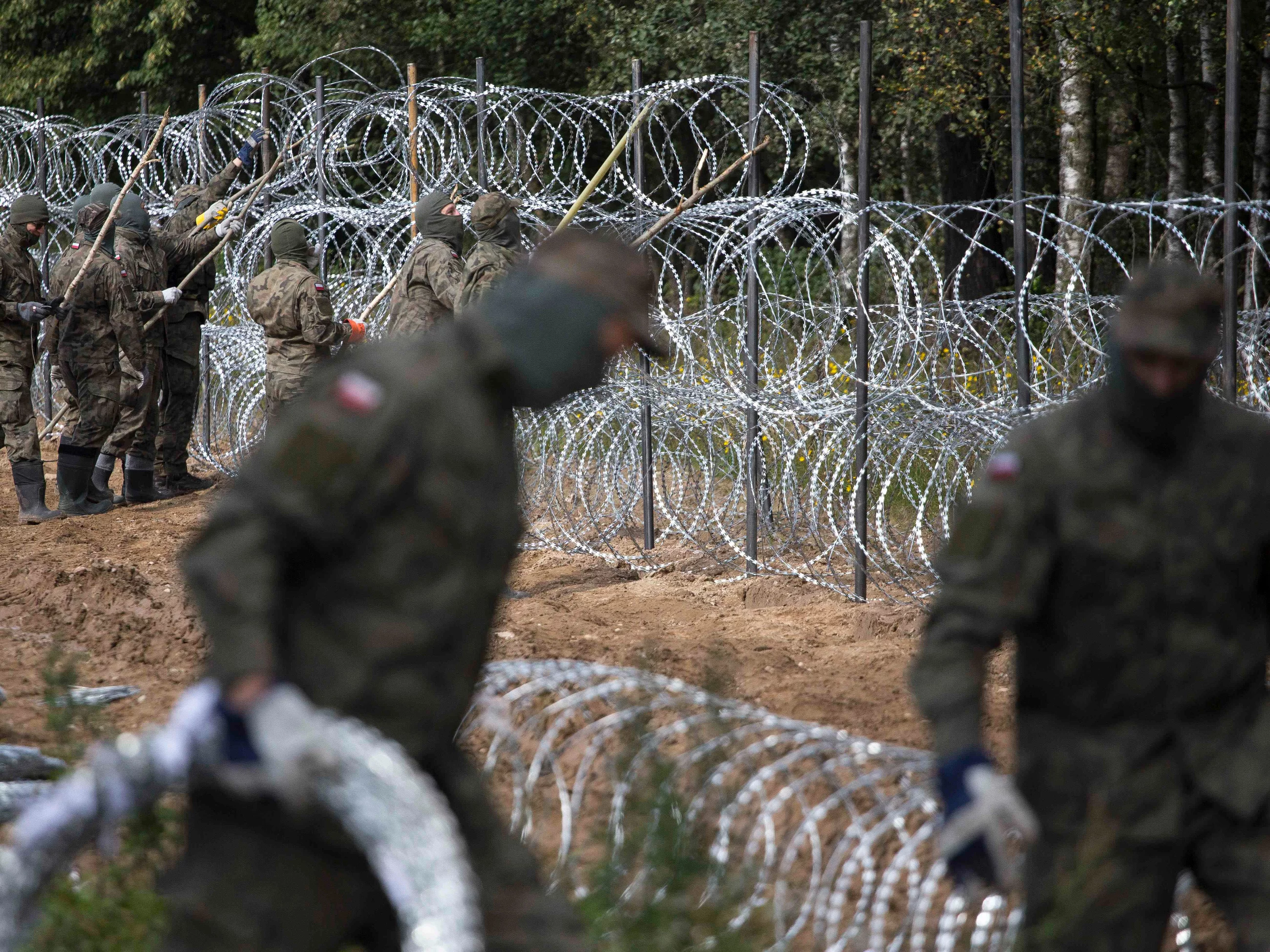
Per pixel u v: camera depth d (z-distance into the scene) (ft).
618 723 36.65
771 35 162.20
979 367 78.13
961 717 22.95
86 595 66.18
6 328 89.92
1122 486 22.99
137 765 20.13
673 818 29.17
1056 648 24.02
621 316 21.47
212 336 102.42
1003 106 157.58
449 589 20.54
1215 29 146.41
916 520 67.72
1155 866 23.79
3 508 96.94
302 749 19.02
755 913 29.68
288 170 116.98
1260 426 23.50
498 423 21.29
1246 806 23.39
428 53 206.28
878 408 67.56
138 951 27.22
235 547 19.81
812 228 71.46
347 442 19.99
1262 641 23.98
